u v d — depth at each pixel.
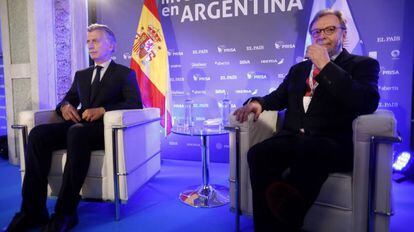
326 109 1.55
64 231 1.68
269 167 1.45
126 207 2.13
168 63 3.40
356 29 2.79
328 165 1.40
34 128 1.91
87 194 1.95
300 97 1.67
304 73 1.72
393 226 1.80
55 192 2.00
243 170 1.69
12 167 3.24
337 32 1.63
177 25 3.34
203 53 3.29
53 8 3.31
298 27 2.97
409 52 2.71
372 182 1.34
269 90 3.12
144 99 3.38
